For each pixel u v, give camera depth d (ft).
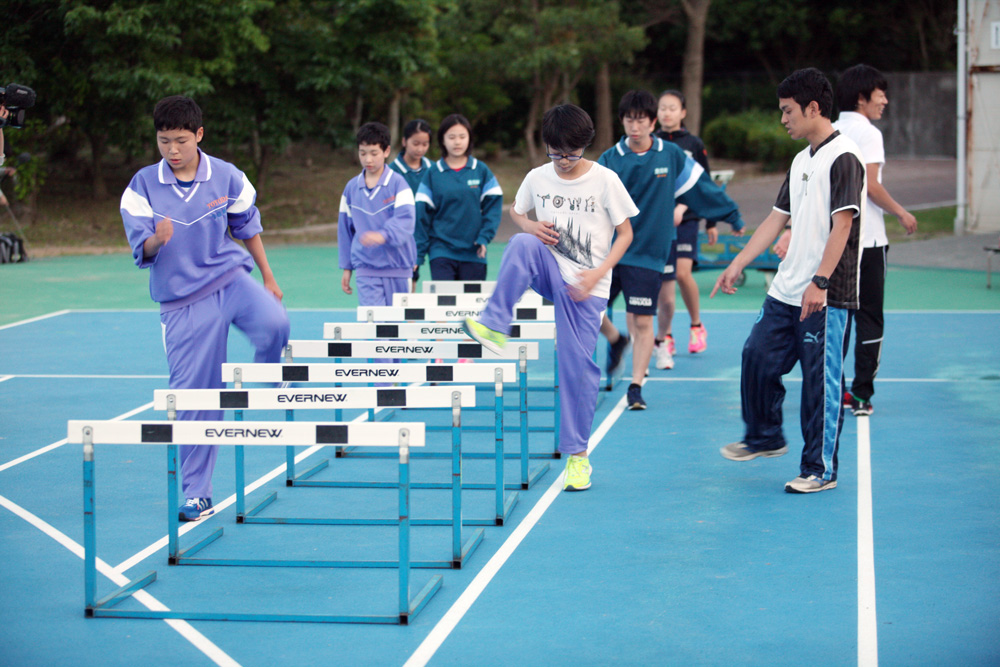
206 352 15.23
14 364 29.66
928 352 28.78
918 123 119.96
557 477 18.04
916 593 12.41
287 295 44.50
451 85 107.96
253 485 17.79
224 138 80.02
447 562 13.58
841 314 15.94
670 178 21.86
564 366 16.57
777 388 17.07
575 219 16.20
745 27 131.54
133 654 11.09
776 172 110.11
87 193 85.40
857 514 15.48
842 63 137.69
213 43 72.54
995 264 48.34
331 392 13.30
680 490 16.99
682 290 28.89
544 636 11.38
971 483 16.94
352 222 24.38
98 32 67.21
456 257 26.43
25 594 12.85
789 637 11.23
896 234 59.98
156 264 14.98
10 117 24.49
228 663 10.84
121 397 25.13
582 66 107.14
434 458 19.54
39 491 17.42
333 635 11.50
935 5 132.98
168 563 13.87
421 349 16.69
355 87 81.00
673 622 11.69
